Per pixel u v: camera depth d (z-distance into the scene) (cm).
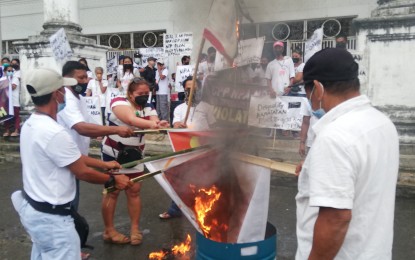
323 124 164
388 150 163
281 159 612
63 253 248
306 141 511
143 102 386
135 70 969
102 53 1038
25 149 248
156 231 441
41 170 243
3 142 893
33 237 251
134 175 385
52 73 247
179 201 271
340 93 164
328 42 1015
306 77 172
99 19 1339
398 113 620
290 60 652
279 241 409
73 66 350
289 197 548
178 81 867
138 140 383
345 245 162
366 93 640
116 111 367
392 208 167
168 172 272
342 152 151
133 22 1282
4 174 710
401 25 606
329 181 151
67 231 248
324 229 152
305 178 174
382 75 627
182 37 848
